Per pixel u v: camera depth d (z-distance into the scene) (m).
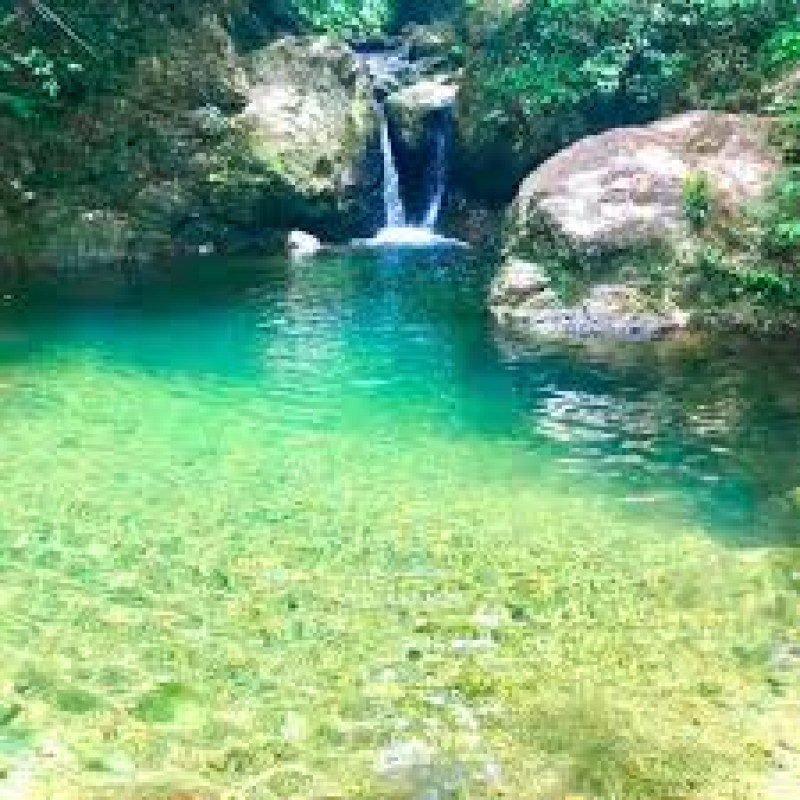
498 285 14.88
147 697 6.00
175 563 7.54
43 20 18.55
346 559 7.64
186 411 10.75
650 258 14.20
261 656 6.42
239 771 5.43
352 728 5.77
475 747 5.61
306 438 10.06
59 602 6.98
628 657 6.43
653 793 5.26
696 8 18.12
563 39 19.42
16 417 10.41
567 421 10.66
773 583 7.30
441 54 24.12
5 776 5.34
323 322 14.46
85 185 18.89
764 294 13.85
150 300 15.64
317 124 20.47
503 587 7.27
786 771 5.44
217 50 19.95
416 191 22.00
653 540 8.03
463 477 9.22
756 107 16.89
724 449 9.92
